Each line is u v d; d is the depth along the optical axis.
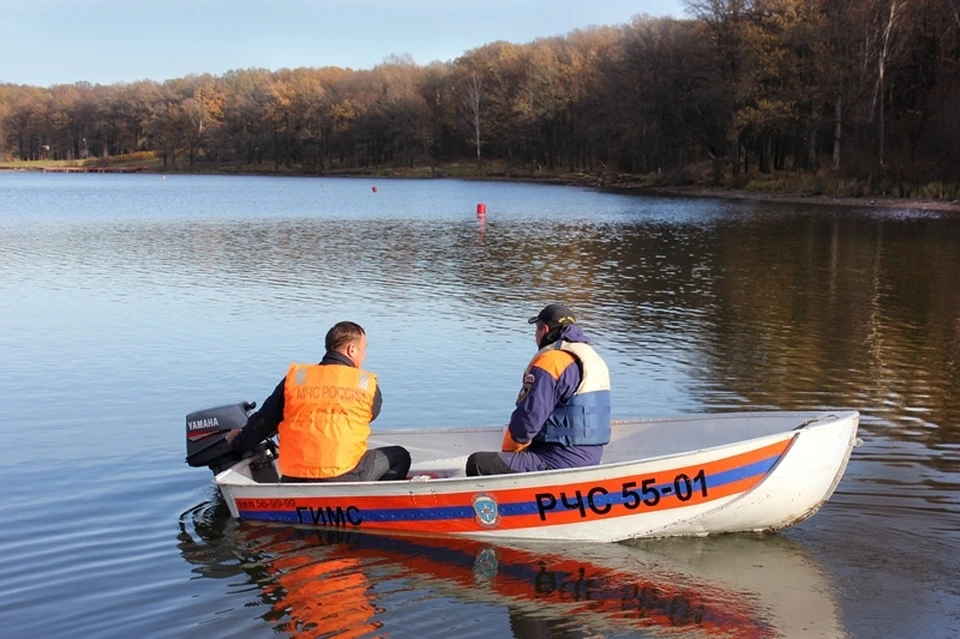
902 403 8.59
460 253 21.77
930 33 45.31
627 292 15.61
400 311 13.57
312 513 5.75
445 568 5.17
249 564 5.22
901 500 6.06
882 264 19.48
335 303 14.28
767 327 12.42
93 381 9.40
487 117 98.00
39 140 127.94
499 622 4.55
